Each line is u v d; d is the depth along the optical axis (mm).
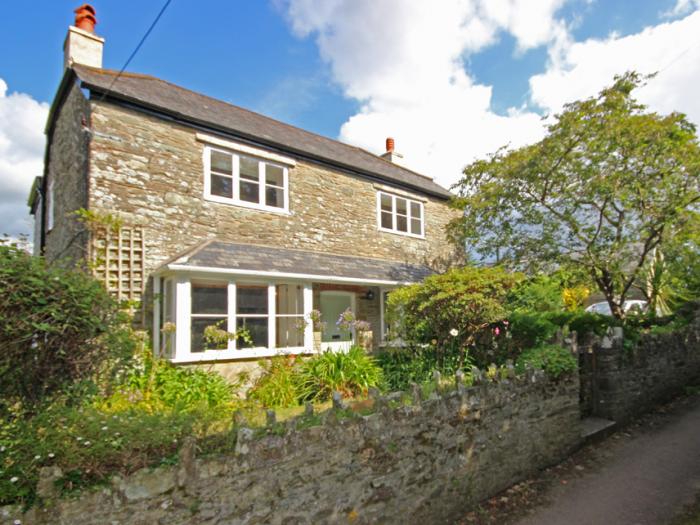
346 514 3682
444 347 7672
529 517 4562
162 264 8281
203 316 7914
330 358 7473
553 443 5988
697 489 4910
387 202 13453
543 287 12164
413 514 4199
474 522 4535
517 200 9906
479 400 5062
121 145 8086
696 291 12086
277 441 3336
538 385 5867
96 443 2682
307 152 10938
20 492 2449
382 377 7668
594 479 5402
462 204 11227
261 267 8586
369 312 12211
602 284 10039
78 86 8586
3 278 3418
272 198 10531
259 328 8844
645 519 4367
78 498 2551
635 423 7480
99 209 7684
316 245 11094
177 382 6449
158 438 2865
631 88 8648
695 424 7277
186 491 2879
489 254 11008
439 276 7547
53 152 10766
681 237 8773
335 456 3666
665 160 8539
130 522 2668
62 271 3998
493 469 5109
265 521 3195
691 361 9922
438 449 4523
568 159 9016
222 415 3514
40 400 3559
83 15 9812
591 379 7379
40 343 3572
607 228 9555
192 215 8898
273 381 7203
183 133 8992
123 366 4773
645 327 9742
